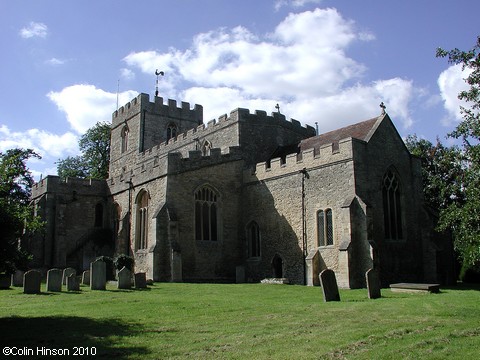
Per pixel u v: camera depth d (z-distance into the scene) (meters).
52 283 23.03
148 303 18.08
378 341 10.72
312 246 30.08
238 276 33.94
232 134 39.00
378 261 26.73
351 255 26.95
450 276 31.28
